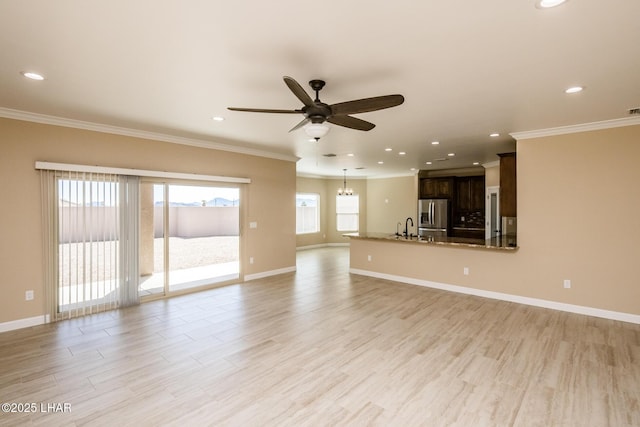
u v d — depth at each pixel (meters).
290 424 2.10
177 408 2.27
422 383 2.57
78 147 4.04
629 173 3.82
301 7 1.69
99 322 3.93
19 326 3.69
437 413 2.20
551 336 3.47
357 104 2.29
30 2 1.63
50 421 2.13
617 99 3.12
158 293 4.93
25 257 3.72
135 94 3.04
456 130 4.41
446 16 1.77
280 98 3.15
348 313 4.26
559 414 2.18
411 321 3.95
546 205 4.38
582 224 4.13
